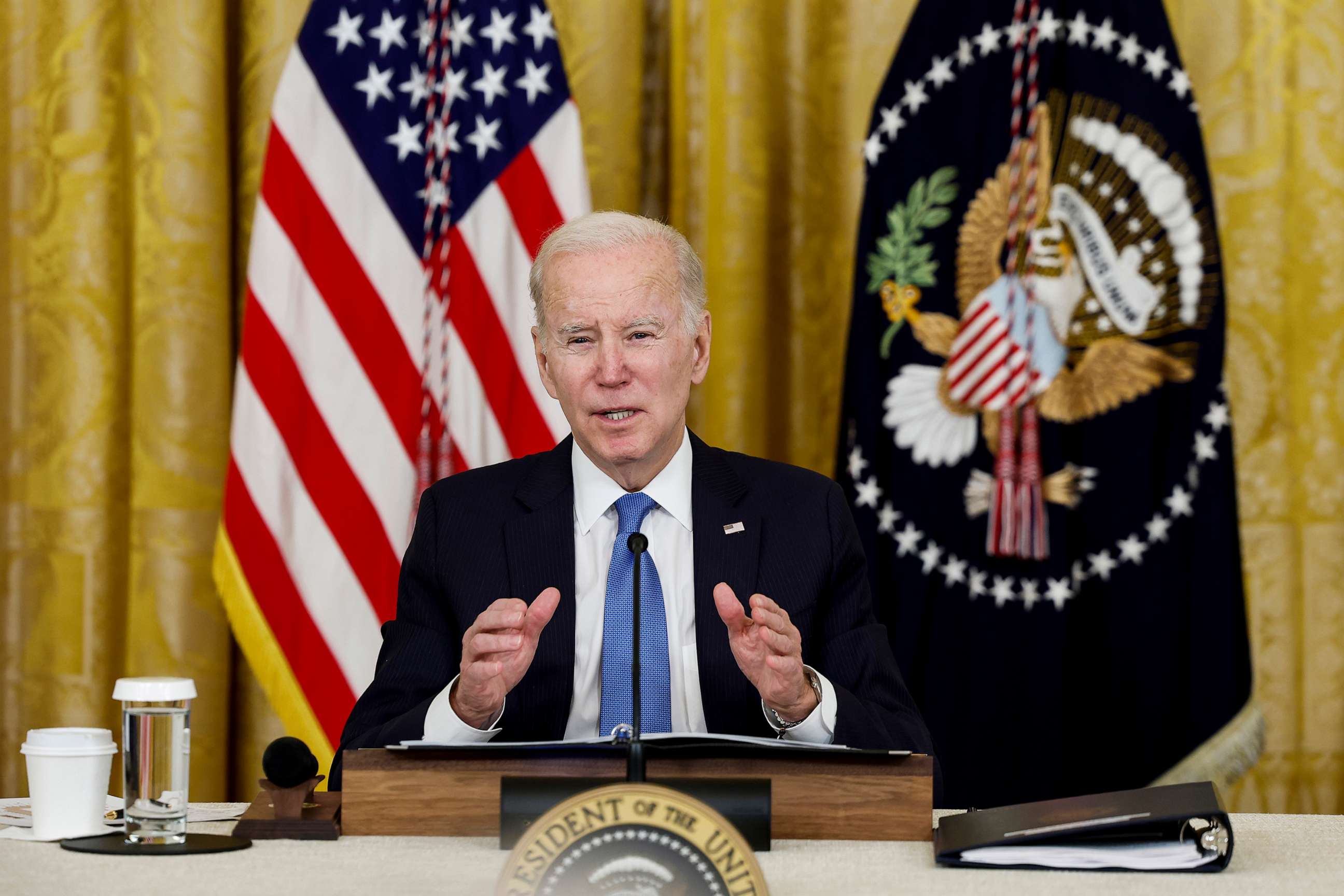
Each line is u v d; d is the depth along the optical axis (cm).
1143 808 330
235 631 806
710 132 889
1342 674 877
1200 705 853
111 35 896
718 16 886
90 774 361
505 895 267
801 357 913
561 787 337
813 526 534
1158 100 869
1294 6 886
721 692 493
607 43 907
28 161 903
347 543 823
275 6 906
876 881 306
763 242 888
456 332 843
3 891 291
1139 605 862
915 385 872
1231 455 865
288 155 842
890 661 516
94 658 891
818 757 364
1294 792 879
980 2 882
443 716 424
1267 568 881
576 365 504
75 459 890
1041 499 859
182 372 878
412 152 859
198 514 881
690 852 269
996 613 863
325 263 839
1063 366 872
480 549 524
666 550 523
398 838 355
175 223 880
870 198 886
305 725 805
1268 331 883
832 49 918
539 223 850
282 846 343
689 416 901
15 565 898
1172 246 868
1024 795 854
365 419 832
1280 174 883
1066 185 875
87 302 892
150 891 291
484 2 872
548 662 498
